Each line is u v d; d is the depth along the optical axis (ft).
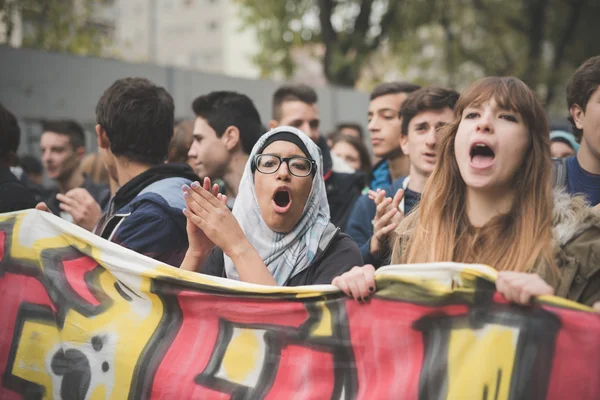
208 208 8.10
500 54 58.08
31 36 28.86
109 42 32.09
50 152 16.47
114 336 8.52
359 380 7.25
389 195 11.44
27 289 9.14
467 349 6.63
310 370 7.48
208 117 12.00
